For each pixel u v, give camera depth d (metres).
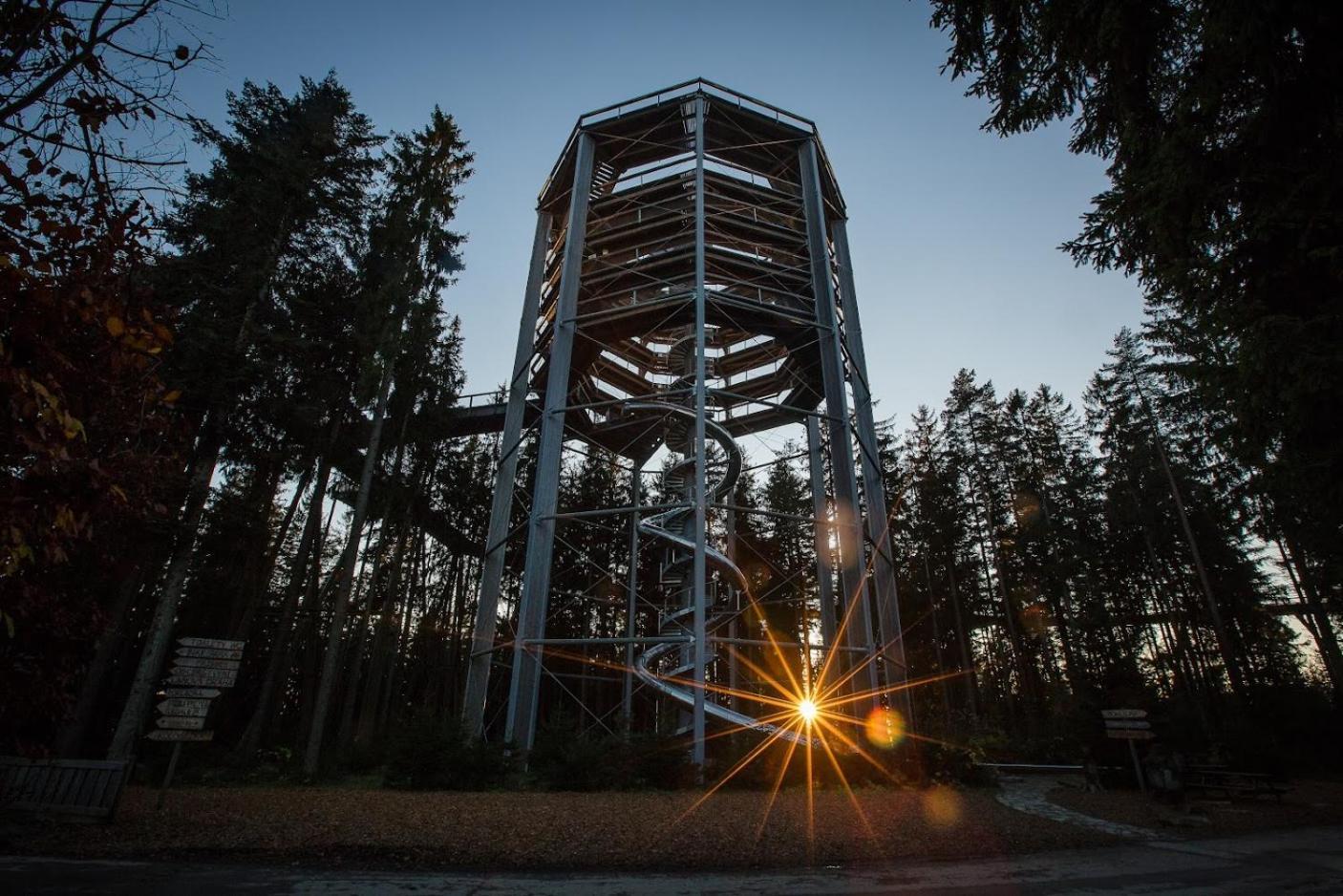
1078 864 8.12
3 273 3.42
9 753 9.84
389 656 38.62
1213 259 8.88
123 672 25.56
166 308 4.84
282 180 20.69
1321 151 7.98
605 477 40.19
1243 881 7.25
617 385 29.50
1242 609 29.94
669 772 14.89
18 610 6.34
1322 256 7.62
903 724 18.25
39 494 3.83
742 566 39.31
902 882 7.08
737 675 35.66
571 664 36.31
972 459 39.00
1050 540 34.28
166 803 11.13
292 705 38.44
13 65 4.02
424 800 12.10
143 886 6.18
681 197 24.52
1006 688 37.94
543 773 15.42
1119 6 8.45
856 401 24.12
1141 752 17.45
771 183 28.00
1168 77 9.10
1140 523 32.41
